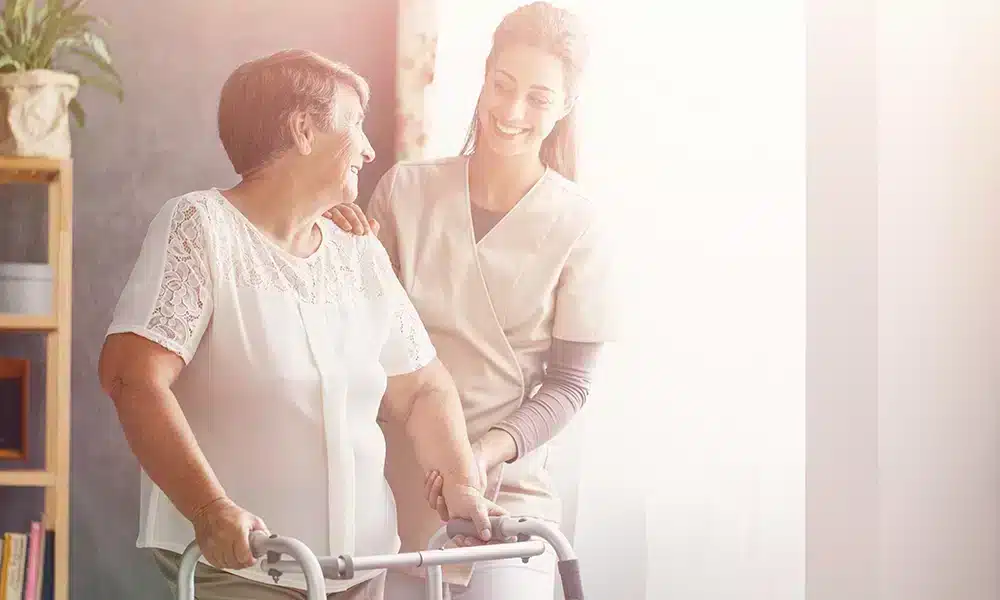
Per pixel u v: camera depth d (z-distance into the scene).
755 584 1.96
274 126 1.74
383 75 2.07
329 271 1.75
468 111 2.03
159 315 1.58
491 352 1.95
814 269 1.94
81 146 1.95
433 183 1.99
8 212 1.91
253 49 2.03
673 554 1.96
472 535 1.64
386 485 1.77
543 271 1.96
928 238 1.95
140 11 1.99
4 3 1.89
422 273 1.96
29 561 1.84
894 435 1.92
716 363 1.98
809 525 1.93
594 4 2.01
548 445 1.96
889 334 1.92
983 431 1.96
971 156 1.97
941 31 1.96
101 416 1.92
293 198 1.74
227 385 1.63
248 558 1.43
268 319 1.65
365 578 1.74
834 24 1.94
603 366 1.98
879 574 1.90
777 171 2.00
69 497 1.89
